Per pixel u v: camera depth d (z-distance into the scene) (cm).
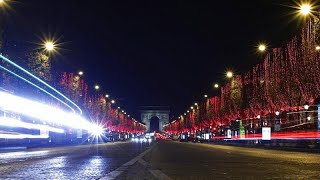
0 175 1648
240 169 2017
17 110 4650
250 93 8331
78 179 1518
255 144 7444
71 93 8700
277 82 6212
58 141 7294
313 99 5269
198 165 2286
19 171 1833
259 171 1903
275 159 2914
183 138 15212
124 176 1639
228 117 10431
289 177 1631
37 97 5784
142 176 1641
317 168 2073
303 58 5134
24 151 4303
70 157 3058
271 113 7000
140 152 4097
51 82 6731
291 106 5897
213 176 1677
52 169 1948
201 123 16875
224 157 3172
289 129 6456
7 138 4669
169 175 1712
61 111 7169
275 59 6234
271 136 6931
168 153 3900
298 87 5488
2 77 4822
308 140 5612
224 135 11550
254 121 8381
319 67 4956
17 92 5169
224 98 11112
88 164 2302
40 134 5894
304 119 6122
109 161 2584
